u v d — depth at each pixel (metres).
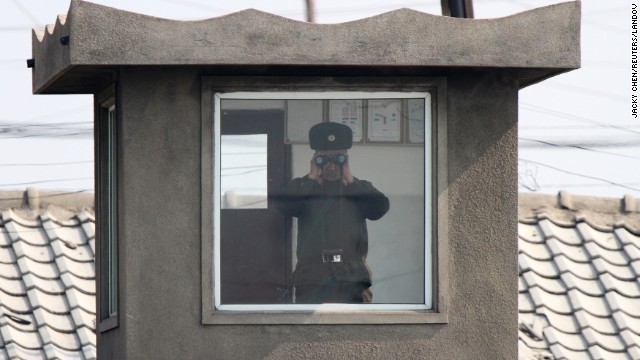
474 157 29.97
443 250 29.73
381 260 29.98
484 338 29.72
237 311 29.56
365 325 29.62
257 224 29.86
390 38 28.56
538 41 28.86
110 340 32.19
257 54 28.36
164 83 29.70
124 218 29.50
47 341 49.38
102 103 33.59
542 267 53.56
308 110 30.09
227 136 29.88
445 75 29.94
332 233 30.03
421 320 29.61
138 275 29.38
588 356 49.12
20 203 56.44
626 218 57.12
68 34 28.78
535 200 57.53
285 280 29.86
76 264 54.03
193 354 29.36
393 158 30.08
